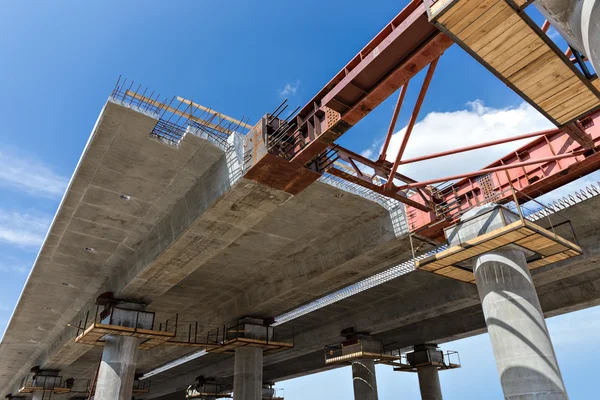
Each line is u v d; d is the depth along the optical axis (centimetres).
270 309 3247
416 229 2123
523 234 1609
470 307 3506
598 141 1617
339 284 2800
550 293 3062
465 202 2052
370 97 1338
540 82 1168
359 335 3628
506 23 995
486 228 1789
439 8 980
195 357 4991
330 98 1384
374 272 2659
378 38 1242
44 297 3222
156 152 1841
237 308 3306
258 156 1603
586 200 1978
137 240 2473
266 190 1767
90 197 2091
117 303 2812
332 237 2536
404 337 4184
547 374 1523
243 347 3419
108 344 2900
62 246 2511
